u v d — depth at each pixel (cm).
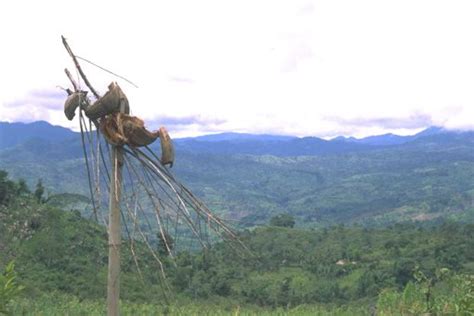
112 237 359
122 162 364
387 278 7006
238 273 6619
